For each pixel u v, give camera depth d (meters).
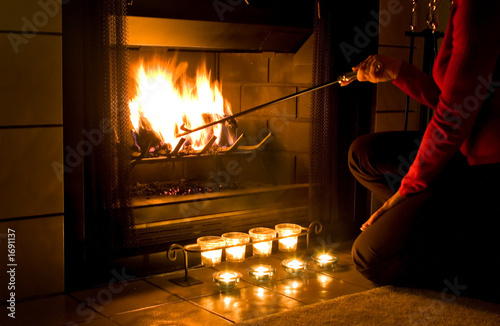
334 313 1.56
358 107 2.39
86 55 1.72
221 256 2.13
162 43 2.02
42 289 1.71
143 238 1.94
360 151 2.04
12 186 1.62
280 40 2.26
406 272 1.76
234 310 1.62
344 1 2.28
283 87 2.42
